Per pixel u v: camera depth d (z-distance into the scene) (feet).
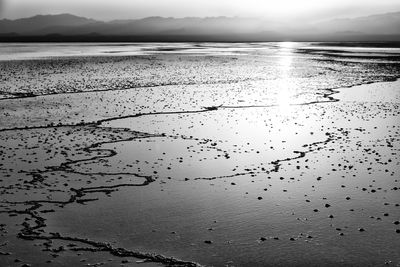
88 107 101.30
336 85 147.64
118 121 85.56
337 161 58.70
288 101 112.88
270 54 370.53
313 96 122.01
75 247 34.99
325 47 614.75
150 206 43.34
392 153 62.39
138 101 111.04
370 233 37.27
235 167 56.13
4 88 134.51
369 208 42.73
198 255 33.76
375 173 53.57
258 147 66.03
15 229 37.99
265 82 156.87
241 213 41.63
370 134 74.69
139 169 55.01
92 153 62.13
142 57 304.30
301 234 37.17
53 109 98.37
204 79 165.58
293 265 32.24
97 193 46.80
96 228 38.42
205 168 55.67
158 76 175.32
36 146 65.51
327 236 36.78
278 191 47.60
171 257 33.47
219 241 35.99
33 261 32.65
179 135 73.72
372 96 121.90
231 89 136.67
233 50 466.29
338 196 46.01
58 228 38.34
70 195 46.11
